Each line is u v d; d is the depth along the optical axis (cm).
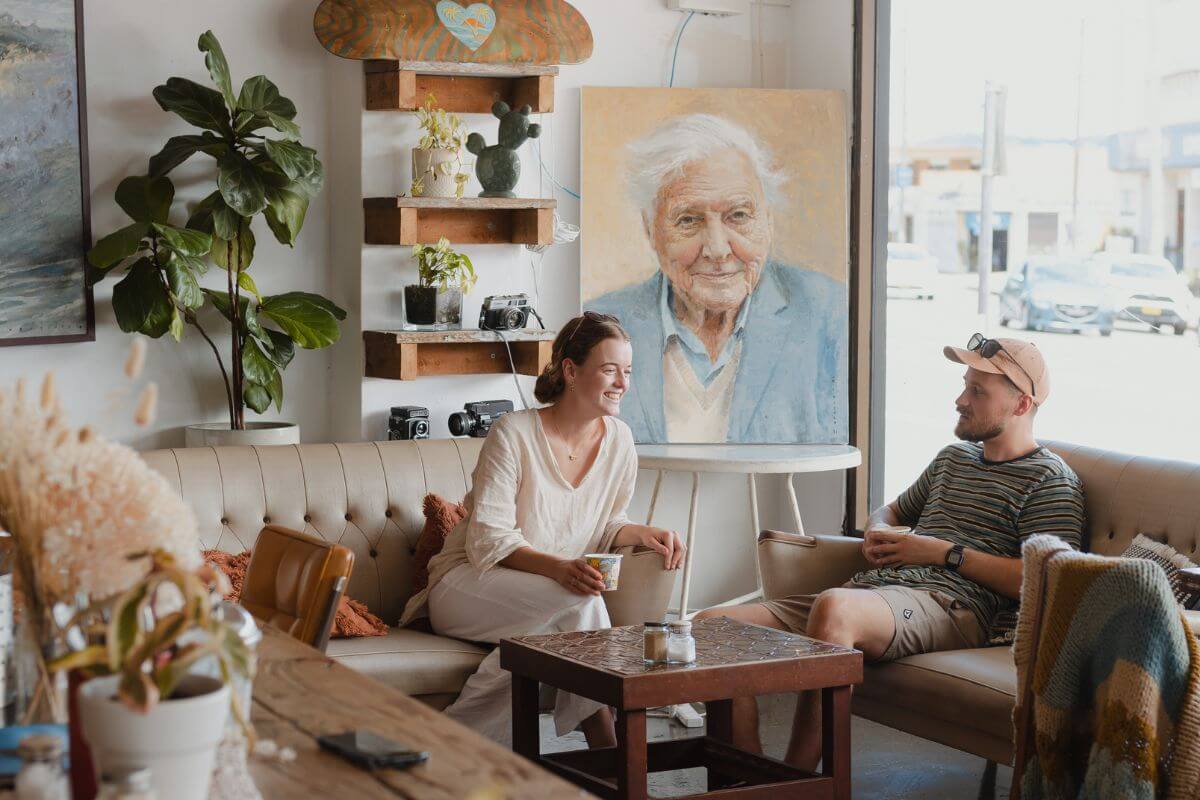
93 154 410
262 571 229
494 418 450
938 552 335
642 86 494
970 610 332
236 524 340
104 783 105
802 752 313
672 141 483
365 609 336
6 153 391
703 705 422
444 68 432
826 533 516
